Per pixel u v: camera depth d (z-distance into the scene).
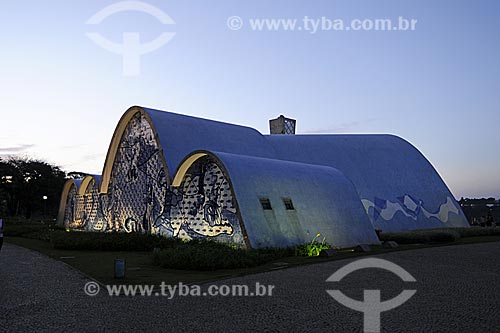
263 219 17.78
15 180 64.44
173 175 20.89
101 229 30.33
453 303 8.55
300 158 30.59
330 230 20.30
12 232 33.28
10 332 6.59
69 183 38.47
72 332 6.61
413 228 30.03
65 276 12.11
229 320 7.29
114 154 28.36
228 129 28.67
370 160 33.09
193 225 20.03
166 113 25.61
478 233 30.20
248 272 12.58
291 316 7.53
